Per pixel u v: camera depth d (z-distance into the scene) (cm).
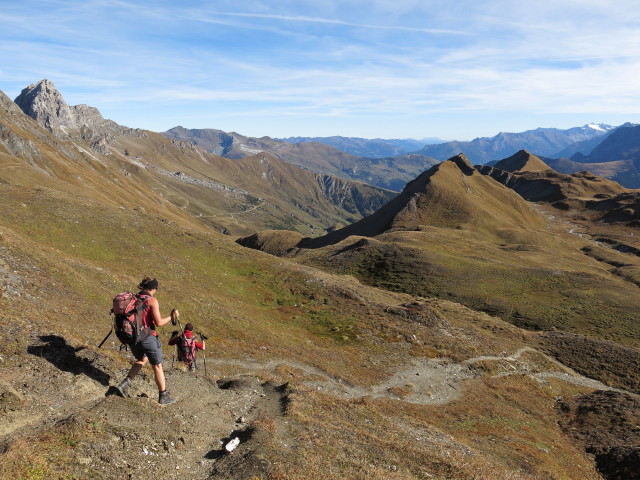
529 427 3444
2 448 789
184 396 1475
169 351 2572
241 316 4291
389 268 11206
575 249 18600
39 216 5041
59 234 4866
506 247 16012
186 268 5438
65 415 994
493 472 1617
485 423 3209
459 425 2997
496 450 2552
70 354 1321
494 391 4209
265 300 5550
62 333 1497
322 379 3134
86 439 907
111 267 4497
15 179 10650
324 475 1089
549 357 5916
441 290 9644
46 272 2691
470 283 10025
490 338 5847
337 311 5606
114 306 1123
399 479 1216
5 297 1728
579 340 6444
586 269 13425
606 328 7675
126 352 1839
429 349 4881
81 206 5825
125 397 1155
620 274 13250
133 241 5562
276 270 6431
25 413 952
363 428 1756
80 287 2775
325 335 4806
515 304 8825
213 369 2473
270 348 3491
